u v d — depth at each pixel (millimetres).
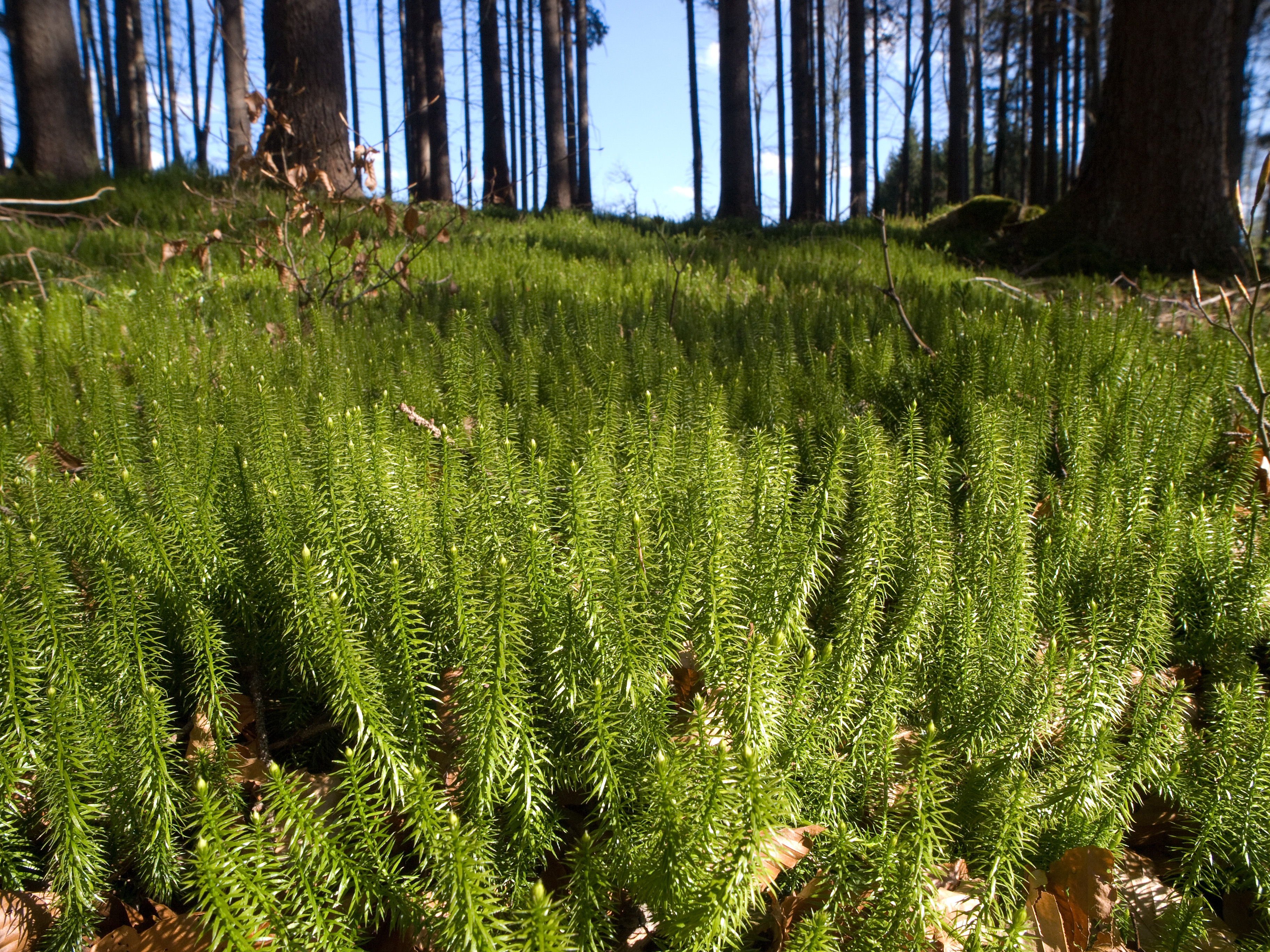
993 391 3145
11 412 3117
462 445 2805
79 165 13414
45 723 1551
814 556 1996
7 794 1498
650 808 1473
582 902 1449
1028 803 1633
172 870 1557
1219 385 3197
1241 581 2154
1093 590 2176
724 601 1781
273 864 1467
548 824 1684
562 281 5723
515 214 12414
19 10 12812
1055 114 23094
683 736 1687
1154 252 8164
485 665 1560
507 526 1975
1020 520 2244
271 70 10383
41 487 2139
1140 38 8062
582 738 1730
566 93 27344
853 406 3199
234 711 1816
